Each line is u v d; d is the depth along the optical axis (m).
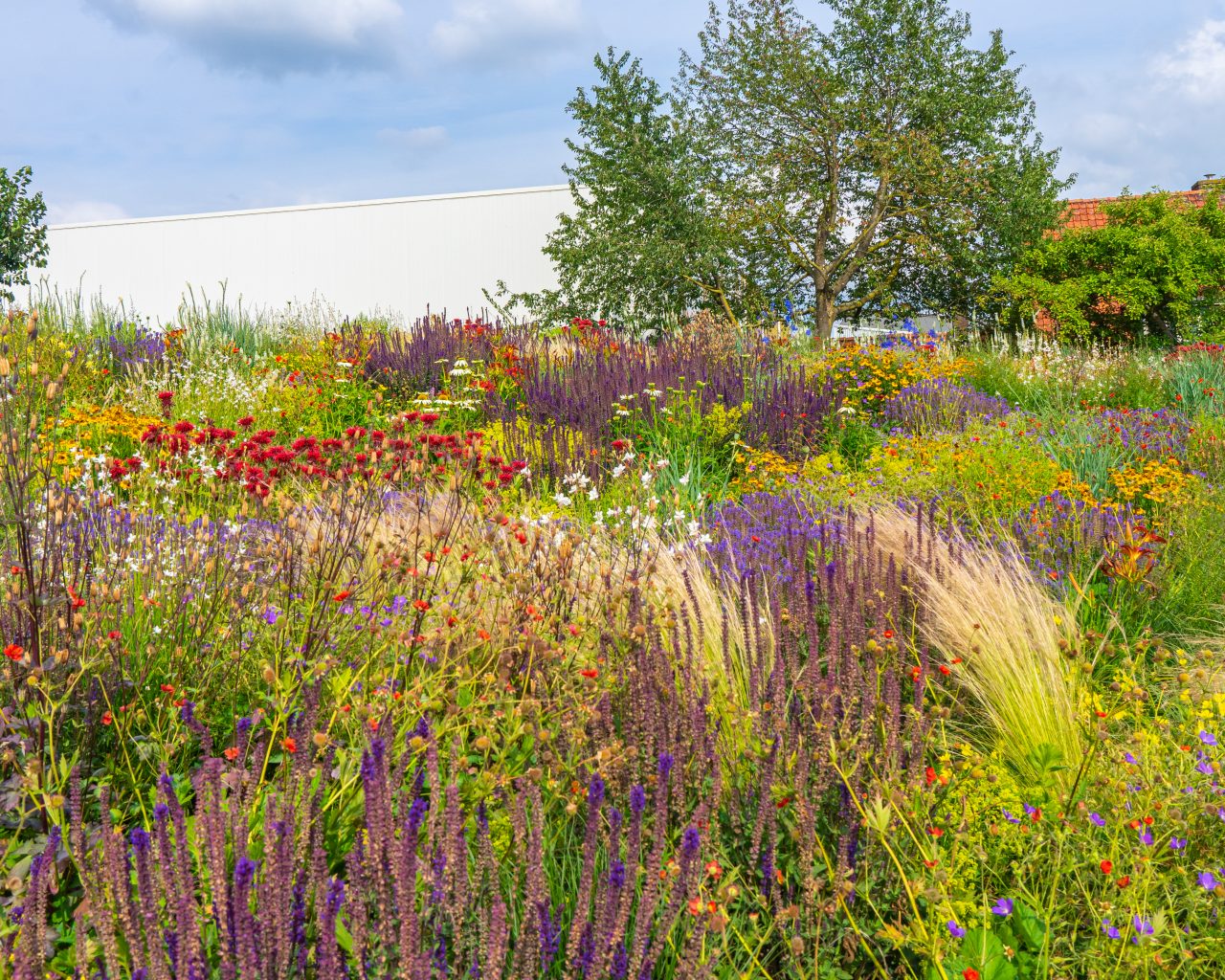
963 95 23.92
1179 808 2.74
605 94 21.66
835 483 6.79
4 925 2.07
